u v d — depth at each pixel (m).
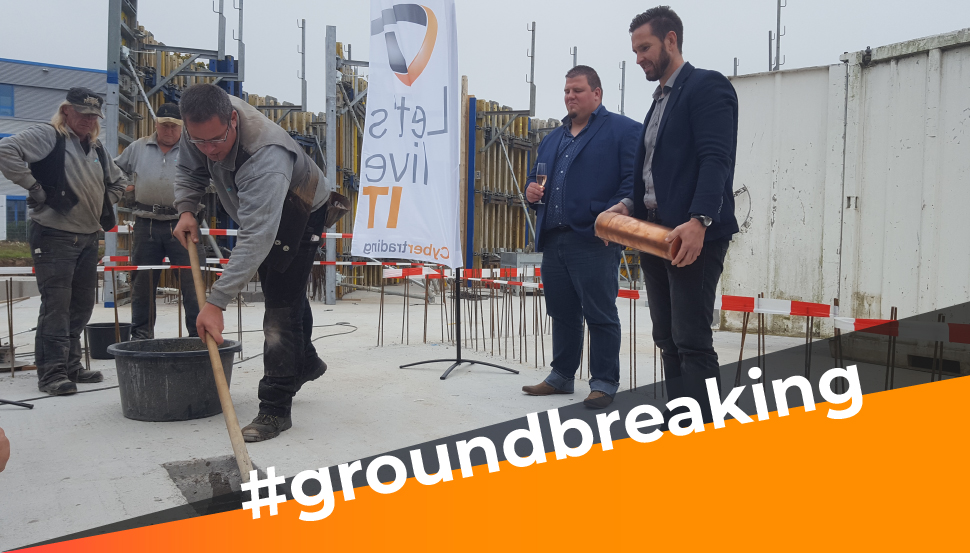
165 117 4.72
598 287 3.48
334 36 9.40
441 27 4.23
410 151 4.32
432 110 4.26
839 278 5.48
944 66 4.80
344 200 3.16
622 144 3.55
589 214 3.51
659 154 2.61
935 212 4.86
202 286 2.84
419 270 5.87
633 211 2.90
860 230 5.32
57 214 3.65
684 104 2.53
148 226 4.88
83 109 3.66
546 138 3.96
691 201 2.54
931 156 4.87
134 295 4.98
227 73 9.23
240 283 2.52
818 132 5.65
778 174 5.89
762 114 5.93
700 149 2.46
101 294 9.24
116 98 7.93
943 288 4.84
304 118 11.39
